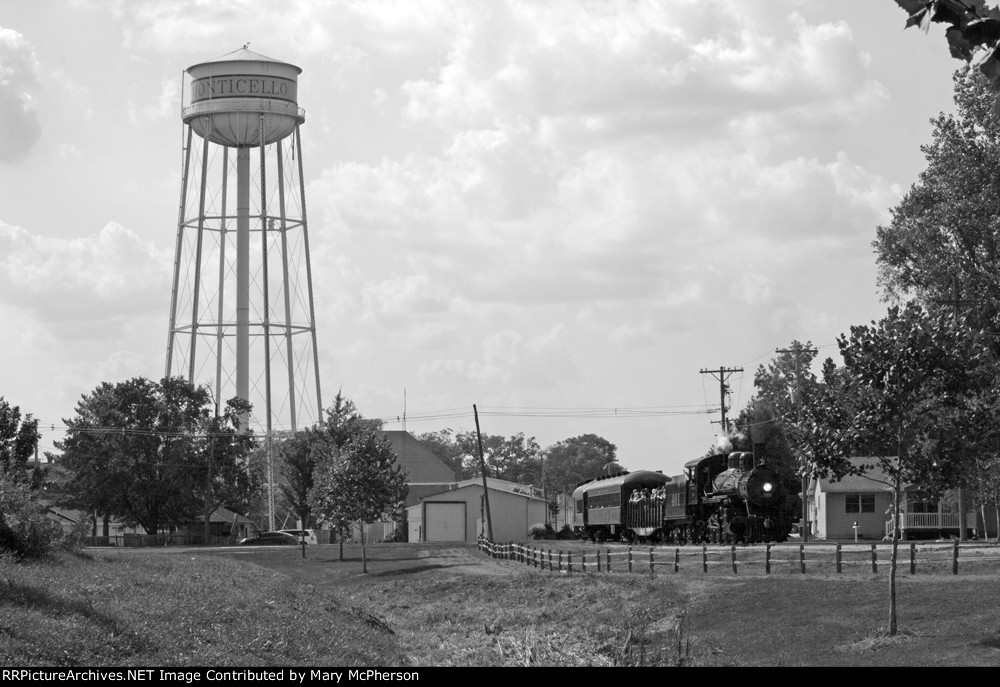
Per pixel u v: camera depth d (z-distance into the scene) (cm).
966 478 2983
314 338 9531
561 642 3234
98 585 3247
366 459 6831
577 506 8725
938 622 3014
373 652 2822
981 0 791
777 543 5644
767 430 7094
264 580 4569
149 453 10362
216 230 9475
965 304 5178
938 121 5625
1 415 6481
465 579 5356
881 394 2845
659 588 4222
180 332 9550
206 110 9131
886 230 6003
